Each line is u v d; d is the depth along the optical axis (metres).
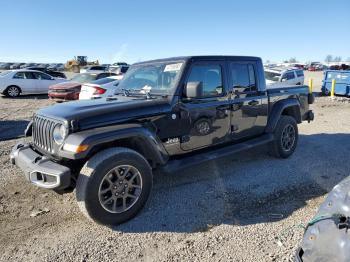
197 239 3.23
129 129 3.55
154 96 4.23
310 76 39.03
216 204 4.00
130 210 3.58
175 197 4.21
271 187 4.52
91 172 3.27
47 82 18.38
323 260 1.87
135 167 3.57
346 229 1.85
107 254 3.01
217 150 4.72
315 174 5.03
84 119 3.42
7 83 17.23
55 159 3.54
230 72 4.81
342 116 10.76
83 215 3.75
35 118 3.95
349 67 30.70
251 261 2.86
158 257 2.95
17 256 2.99
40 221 3.62
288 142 5.88
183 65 4.23
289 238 3.20
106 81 10.86
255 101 5.22
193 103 4.29
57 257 2.97
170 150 4.14
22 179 4.83
